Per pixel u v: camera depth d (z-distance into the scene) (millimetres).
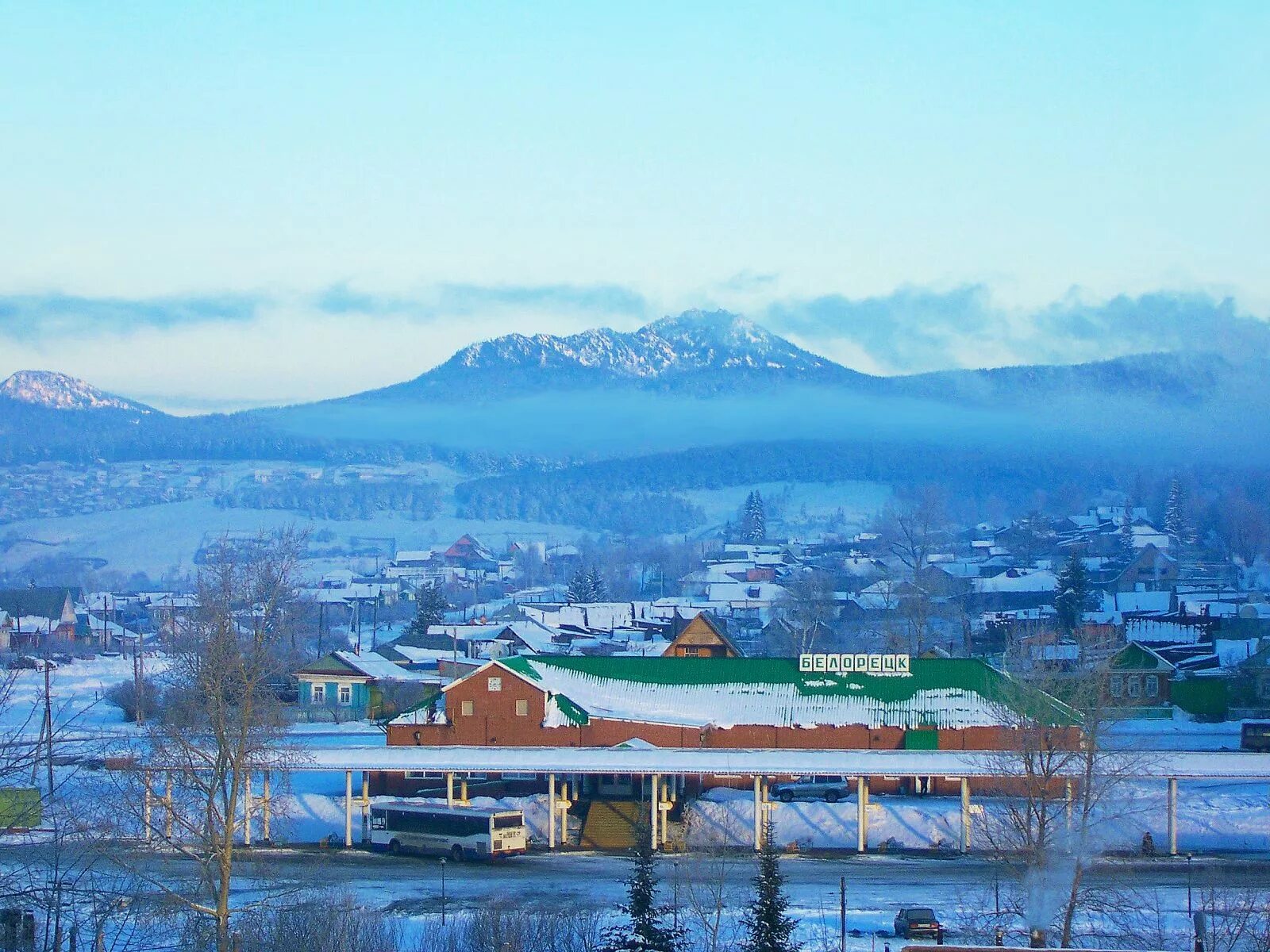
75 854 73250
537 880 89875
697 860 93438
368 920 72375
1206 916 77375
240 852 97562
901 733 115375
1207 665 168625
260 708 85875
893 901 84125
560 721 117188
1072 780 86688
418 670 190625
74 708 164000
